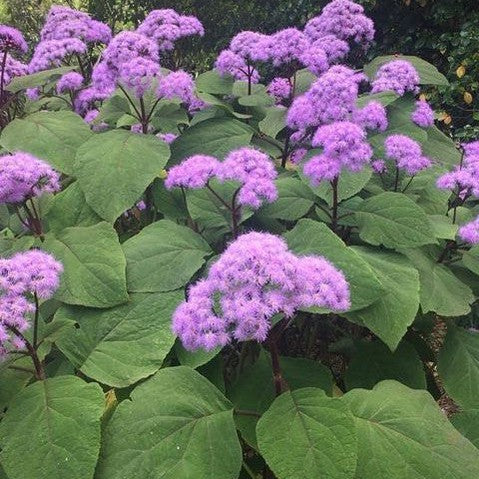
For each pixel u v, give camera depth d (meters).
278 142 3.89
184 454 1.90
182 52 8.44
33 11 8.41
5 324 2.03
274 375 2.21
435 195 3.33
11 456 1.90
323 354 3.37
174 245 2.67
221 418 2.01
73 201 3.01
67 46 4.13
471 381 2.62
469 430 2.29
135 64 3.09
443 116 6.79
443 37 7.05
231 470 1.88
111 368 2.27
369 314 2.36
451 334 2.79
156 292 2.53
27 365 2.36
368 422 1.99
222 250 3.10
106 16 8.78
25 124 3.27
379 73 3.91
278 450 1.83
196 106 4.03
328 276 1.96
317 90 3.11
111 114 3.49
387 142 3.04
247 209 2.88
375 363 2.73
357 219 2.73
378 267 2.51
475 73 6.77
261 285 1.82
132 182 2.86
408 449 1.88
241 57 3.93
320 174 2.55
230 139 3.43
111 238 2.65
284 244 1.99
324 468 1.77
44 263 2.14
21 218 2.94
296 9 8.17
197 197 2.96
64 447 1.89
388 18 7.70
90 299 2.47
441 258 2.90
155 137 3.12
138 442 1.93
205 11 8.80
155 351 2.31
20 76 3.85
